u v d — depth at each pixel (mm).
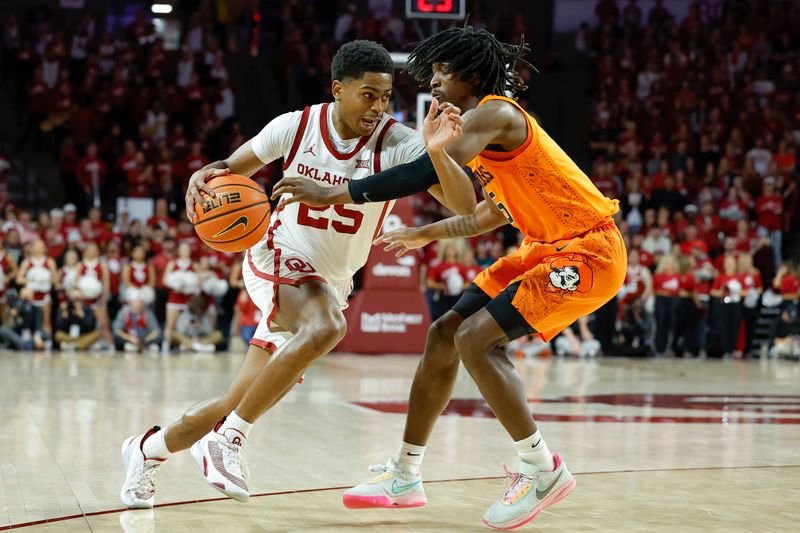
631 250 15734
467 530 3486
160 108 19172
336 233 3709
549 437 5859
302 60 20312
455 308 3789
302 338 3426
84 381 8953
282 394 3502
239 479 3371
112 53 20297
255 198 3572
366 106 3510
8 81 19797
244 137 20516
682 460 5051
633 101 21047
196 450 3459
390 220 13289
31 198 18766
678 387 9562
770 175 18562
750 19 22516
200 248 14695
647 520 3627
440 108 3270
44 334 13469
